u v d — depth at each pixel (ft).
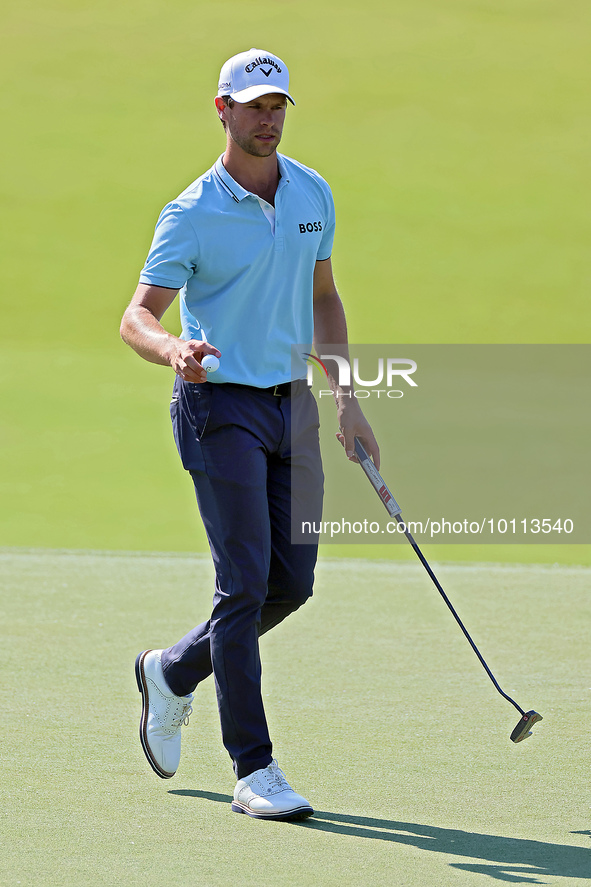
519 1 307.78
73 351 186.09
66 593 71.77
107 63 291.17
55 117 271.69
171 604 69.05
